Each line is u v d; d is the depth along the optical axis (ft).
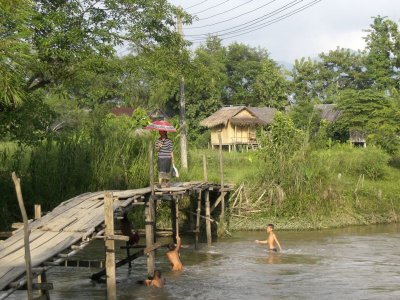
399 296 42.73
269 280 48.44
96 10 67.51
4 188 70.08
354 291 44.39
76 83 66.64
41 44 61.36
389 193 97.86
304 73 235.81
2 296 27.30
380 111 123.65
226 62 222.89
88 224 36.04
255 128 178.19
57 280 47.37
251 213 84.28
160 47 72.49
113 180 75.77
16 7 46.14
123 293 43.19
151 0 69.77
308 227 83.30
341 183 92.79
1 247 32.76
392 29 169.58
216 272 52.08
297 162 87.25
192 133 180.45
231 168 102.78
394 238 75.20
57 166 74.54
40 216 40.78
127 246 49.65
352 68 238.27
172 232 64.64
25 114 59.52
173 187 55.98
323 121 146.00
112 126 88.02
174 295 42.60
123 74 69.77
